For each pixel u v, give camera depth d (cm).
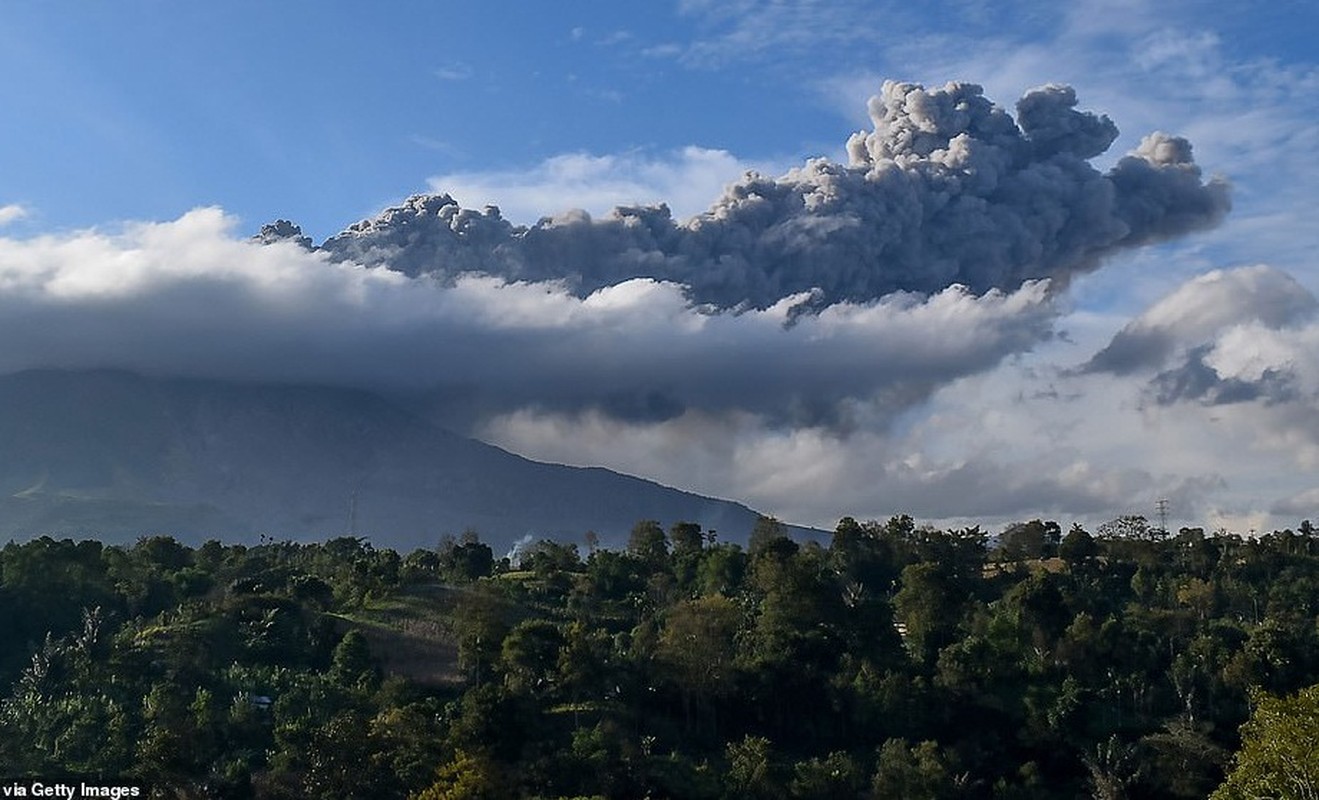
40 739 7494
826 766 7950
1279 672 9275
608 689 9025
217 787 6688
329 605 11044
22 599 10075
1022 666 9600
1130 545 14200
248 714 7781
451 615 10919
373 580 11650
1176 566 13525
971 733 8862
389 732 7106
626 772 7400
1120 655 9825
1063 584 12588
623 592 12506
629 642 10006
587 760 7394
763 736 8938
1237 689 9244
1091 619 10194
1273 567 13288
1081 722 8762
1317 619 11144
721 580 12212
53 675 8625
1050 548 14988
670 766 7819
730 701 9100
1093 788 8212
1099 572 13462
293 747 7138
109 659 8750
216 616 9719
